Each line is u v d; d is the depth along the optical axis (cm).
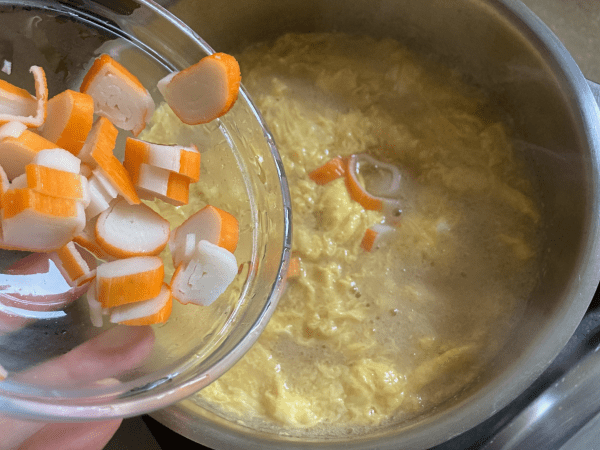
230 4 26
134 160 18
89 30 20
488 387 21
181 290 17
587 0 28
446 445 23
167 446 23
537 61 23
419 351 24
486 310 24
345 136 27
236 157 20
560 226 24
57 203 16
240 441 19
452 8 25
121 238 17
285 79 28
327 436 22
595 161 22
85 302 17
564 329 21
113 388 16
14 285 17
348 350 24
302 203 26
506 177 26
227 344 17
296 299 25
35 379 16
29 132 16
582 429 23
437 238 25
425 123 27
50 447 18
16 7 19
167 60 21
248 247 19
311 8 27
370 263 25
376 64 28
